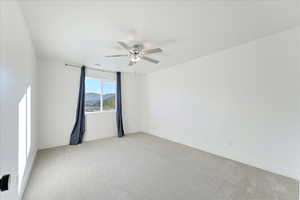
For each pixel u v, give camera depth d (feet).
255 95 8.42
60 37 7.82
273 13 5.85
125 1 5.09
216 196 5.90
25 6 5.22
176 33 7.49
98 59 11.73
